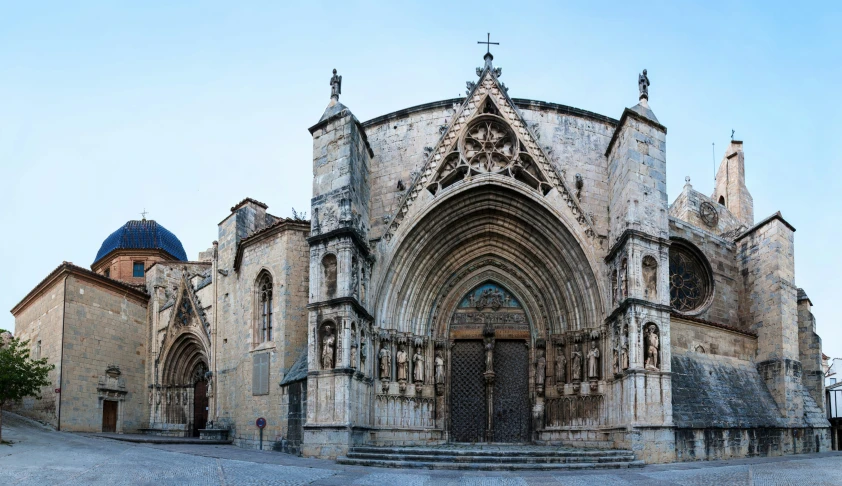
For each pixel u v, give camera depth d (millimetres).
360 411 24828
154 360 41469
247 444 29922
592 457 21453
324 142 26391
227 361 34031
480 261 30000
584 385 27219
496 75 28609
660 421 23344
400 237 27391
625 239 24703
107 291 40000
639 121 25922
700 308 31953
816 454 29078
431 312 29516
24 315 44469
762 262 32344
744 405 28219
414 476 18250
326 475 18203
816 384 32969
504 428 29000
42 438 27844
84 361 37594
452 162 28328
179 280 44281
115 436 33281
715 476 18094
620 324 24828
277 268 30453
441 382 28812
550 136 28703
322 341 24438
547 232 28047
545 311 29266
